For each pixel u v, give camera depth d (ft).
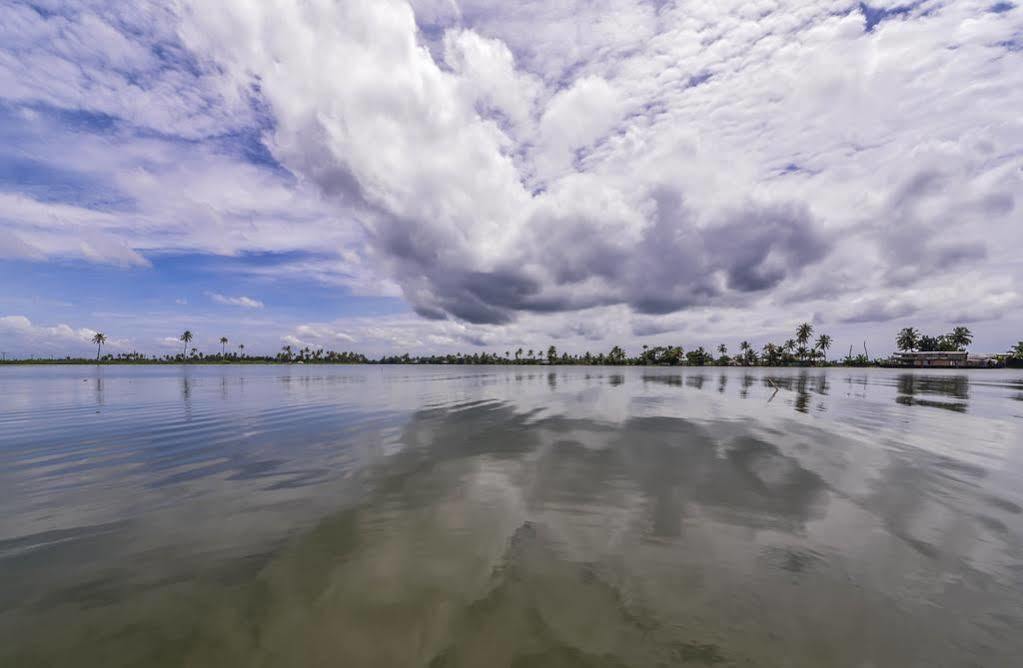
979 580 17.34
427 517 24.08
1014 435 47.80
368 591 16.58
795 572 17.92
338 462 36.29
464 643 13.58
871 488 28.96
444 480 31.04
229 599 16.15
